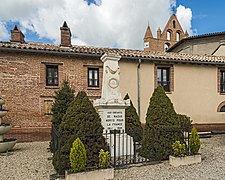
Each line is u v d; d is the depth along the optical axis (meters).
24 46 12.20
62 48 13.35
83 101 6.51
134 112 10.08
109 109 7.97
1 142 8.77
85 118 6.29
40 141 12.09
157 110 7.56
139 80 14.10
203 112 15.63
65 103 9.33
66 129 6.20
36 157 8.10
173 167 6.48
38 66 12.50
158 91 7.90
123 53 14.29
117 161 7.07
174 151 6.88
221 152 8.53
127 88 13.88
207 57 16.75
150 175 5.80
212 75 16.16
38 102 12.39
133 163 6.75
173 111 7.69
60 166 5.74
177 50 25.27
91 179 5.36
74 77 13.05
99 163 5.70
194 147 7.03
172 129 7.25
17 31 13.64
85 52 12.90
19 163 7.27
